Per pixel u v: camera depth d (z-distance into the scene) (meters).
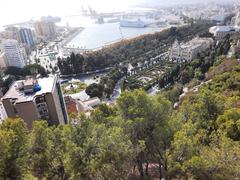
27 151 33.03
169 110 38.44
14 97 67.94
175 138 31.61
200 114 43.03
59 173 34.09
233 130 37.38
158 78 147.88
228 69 93.94
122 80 155.38
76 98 122.81
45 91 69.56
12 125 33.50
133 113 34.97
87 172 29.98
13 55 195.50
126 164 30.52
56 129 36.19
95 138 31.14
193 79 117.38
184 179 28.05
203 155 28.59
